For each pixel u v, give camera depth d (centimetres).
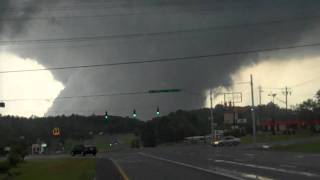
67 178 2988
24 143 10988
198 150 7825
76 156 8212
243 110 16400
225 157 5119
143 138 16262
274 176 2597
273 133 13962
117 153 8675
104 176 3056
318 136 11088
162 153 7350
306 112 15788
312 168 3097
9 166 4456
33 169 4344
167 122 16862
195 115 17962
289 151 6031
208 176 2764
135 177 2862
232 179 2525
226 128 16688
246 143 9931
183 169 3478
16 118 15200
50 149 14800
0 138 10331
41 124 17162
